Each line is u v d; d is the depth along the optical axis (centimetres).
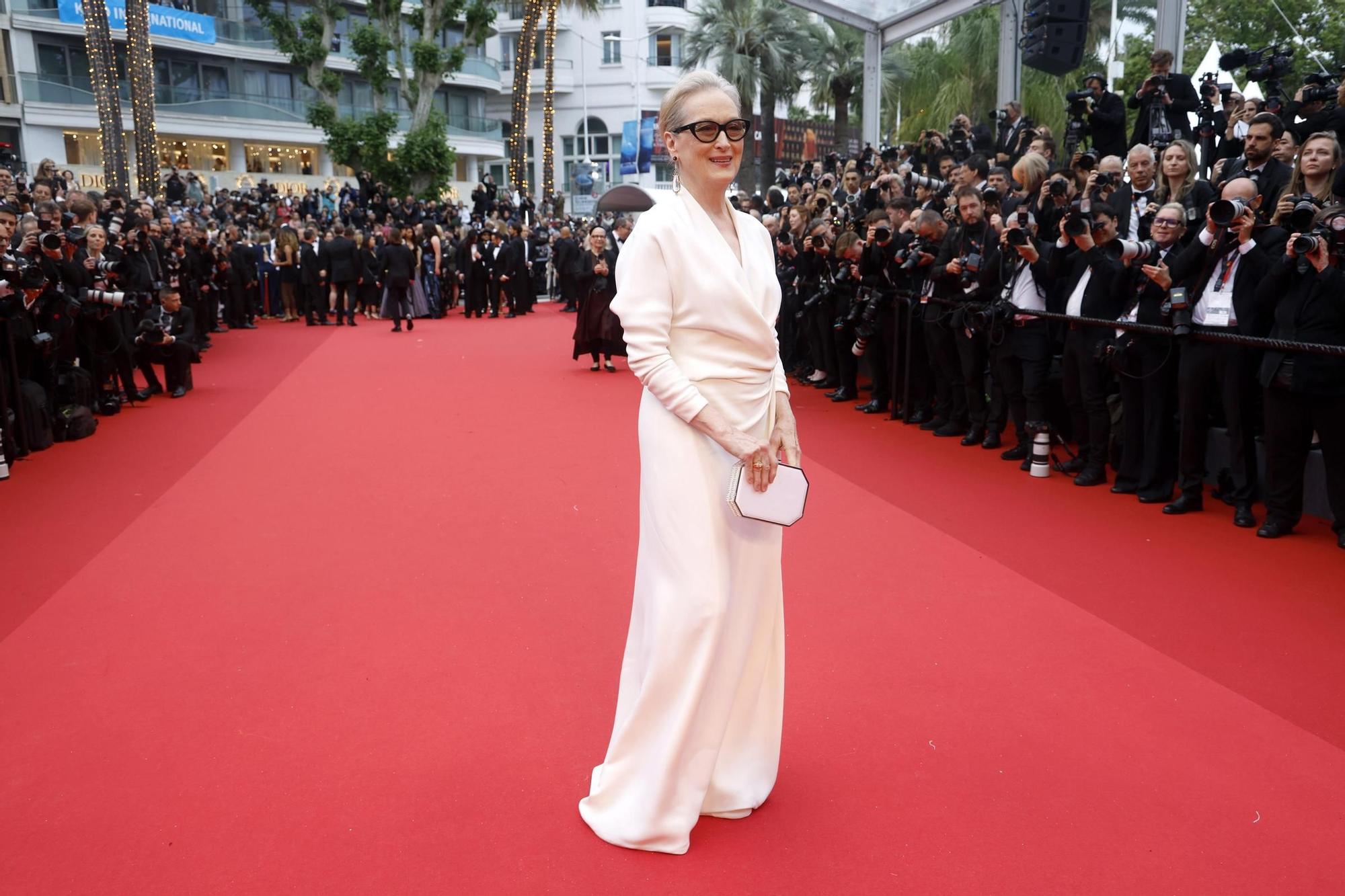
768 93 2934
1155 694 342
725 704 253
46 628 409
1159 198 662
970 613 416
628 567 480
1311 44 959
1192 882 244
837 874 248
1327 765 297
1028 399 668
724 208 259
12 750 311
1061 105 1421
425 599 439
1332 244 473
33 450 743
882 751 307
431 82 3192
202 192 2961
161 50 3844
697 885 243
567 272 2061
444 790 286
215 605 433
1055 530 529
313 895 241
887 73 1838
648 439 252
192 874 249
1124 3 1173
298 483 648
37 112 3525
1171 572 463
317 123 3053
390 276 1655
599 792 265
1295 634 391
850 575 464
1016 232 634
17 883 247
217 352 1381
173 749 311
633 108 5112
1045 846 259
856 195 1114
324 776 295
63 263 809
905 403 822
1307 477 558
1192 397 544
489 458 718
